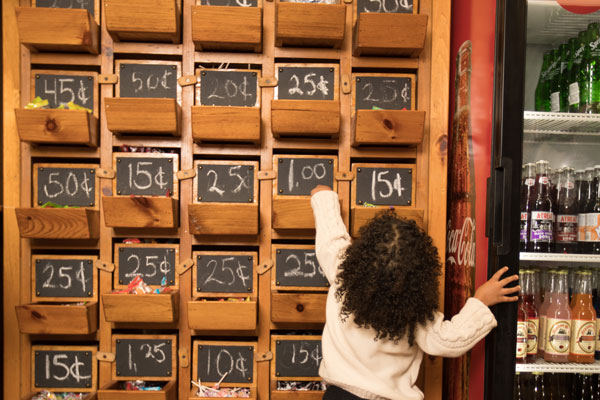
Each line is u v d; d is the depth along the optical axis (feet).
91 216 4.91
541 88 5.27
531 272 4.70
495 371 4.02
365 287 3.31
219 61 5.21
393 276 3.25
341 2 5.22
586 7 4.43
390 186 5.19
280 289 5.21
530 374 4.93
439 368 5.13
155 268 5.12
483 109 4.51
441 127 5.21
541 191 4.67
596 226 4.47
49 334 5.13
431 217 5.17
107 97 4.80
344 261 3.58
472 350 4.62
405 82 5.21
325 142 5.22
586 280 4.59
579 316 4.50
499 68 4.12
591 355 4.44
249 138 4.90
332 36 4.91
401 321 3.31
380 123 4.84
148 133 5.15
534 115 4.20
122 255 5.09
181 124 5.15
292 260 5.16
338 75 5.20
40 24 4.75
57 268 5.08
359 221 4.89
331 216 4.26
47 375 5.06
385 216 3.60
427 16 4.83
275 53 5.22
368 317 3.33
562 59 5.09
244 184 5.14
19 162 5.07
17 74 5.06
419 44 4.91
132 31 4.85
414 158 5.45
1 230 5.17
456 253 5.25
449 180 5.65
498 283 3.94
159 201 4.79
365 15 4.81
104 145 5.13
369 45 4.92
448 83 5.23
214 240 5.16
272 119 4.84
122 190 5.09
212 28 4.83
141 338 5.08
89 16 4.82
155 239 5.44
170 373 5.09
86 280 5.09
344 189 5.18
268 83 5.15
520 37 4.05
